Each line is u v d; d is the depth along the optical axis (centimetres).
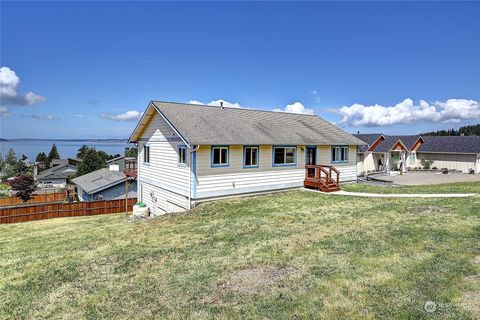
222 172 1533
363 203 1366
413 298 501
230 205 1434
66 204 2238
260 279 620
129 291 620
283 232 956
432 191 1670
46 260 890
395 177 2656
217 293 577
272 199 1539
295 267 663
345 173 2086
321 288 557
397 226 924
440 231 843
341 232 905
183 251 845
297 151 1816
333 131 2142
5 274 800
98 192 2512
